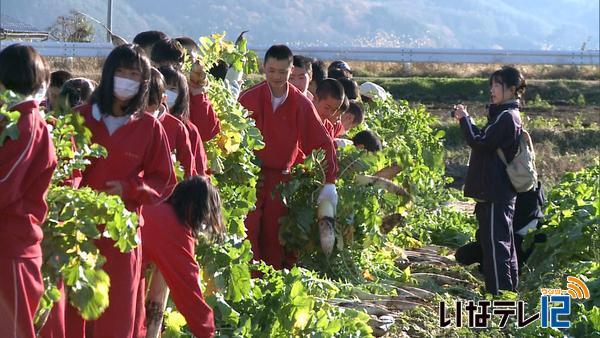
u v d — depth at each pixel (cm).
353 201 1123
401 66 3300
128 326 754
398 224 1207
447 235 1491
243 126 1011
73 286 710
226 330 843
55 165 675
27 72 664
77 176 740
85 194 703
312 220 1106
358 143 1227
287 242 1114
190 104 952
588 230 1239
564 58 3341
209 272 848
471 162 1127
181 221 784
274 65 1084
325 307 908
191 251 788
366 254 1185
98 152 725
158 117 830
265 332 865
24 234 660
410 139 1569
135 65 738
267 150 1101
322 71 1343
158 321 818
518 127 1110
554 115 2800
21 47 671
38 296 672
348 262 1137
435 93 2988
